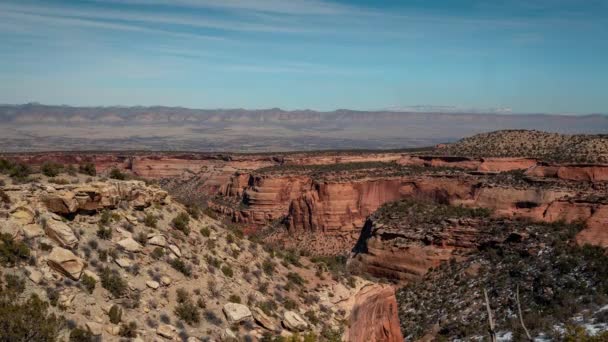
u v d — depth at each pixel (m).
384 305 40.12
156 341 24.19
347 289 36.44
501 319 60.28
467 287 70.00
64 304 23.03
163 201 33.69
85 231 27.22
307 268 37.72
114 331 23.33
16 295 22.22
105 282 25.25
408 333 64.12
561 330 51.28
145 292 26.38
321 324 32.19
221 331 26.97
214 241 33.81
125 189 31.02
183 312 26.56
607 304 55.56
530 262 69.00
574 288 61.12
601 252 66.06
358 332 35.91
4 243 23.58
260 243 38.41
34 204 26.08
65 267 24.31
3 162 29.55
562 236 71.94
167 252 29.66
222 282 30.42
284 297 32.69
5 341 20.52
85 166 32.91
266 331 28.86
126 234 28.59
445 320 63.84
